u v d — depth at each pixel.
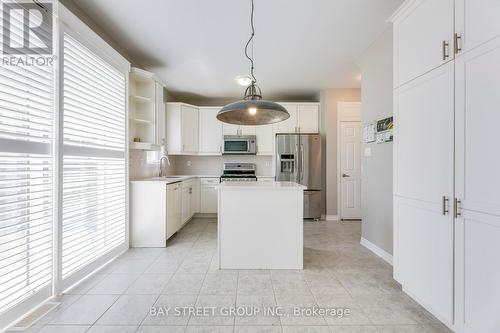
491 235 1.29
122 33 2.76
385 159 2.80
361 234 3.58
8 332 1.54
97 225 2.49
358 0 2.22
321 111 4.92
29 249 1.68
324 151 4.90
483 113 1.32
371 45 3.05
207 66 3.69
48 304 1.86
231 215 2.58
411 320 1.71
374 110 3.02
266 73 3.98
